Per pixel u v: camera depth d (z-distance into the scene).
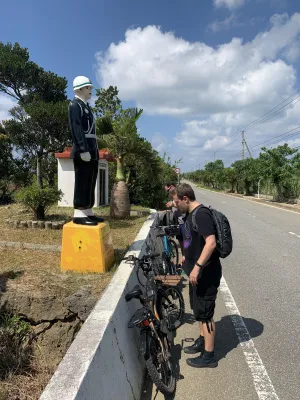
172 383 3.23
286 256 8.34
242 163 37.66
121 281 3.90
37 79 22.12
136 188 16.97
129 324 3.06
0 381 3.38
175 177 25.38
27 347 3.85
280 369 3.55
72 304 3.94
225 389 3.23
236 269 7.18
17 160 19.02
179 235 4.82
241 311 4.99
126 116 11.32
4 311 3.99
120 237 7.48
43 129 18.98
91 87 5.14
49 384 2.06
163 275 4.94
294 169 24.70
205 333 3.60
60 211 10.60
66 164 12.64
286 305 5.22
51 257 5.84
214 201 28.08
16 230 7.94
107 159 13.80
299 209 19.61
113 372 2.62
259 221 14.81
